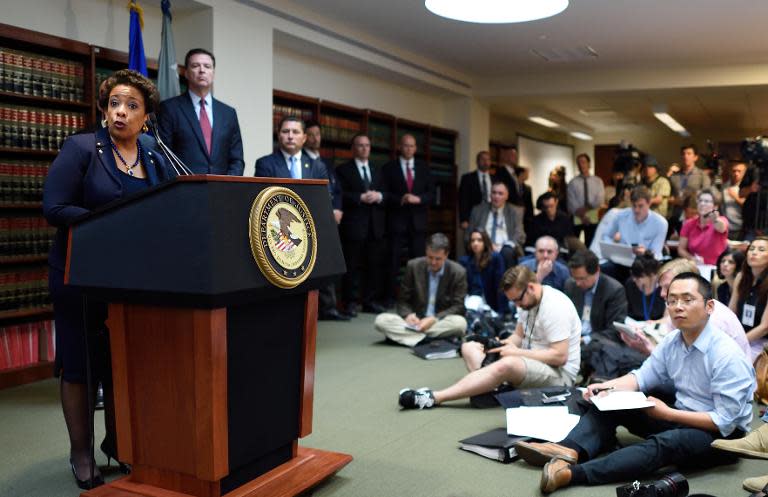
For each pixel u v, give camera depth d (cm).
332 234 236
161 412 205
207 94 456
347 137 794
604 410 269
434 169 968
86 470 257
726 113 1226
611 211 687
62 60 454
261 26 617
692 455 268
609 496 251
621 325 414
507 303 660
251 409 214
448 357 514
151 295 191
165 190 191
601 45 799
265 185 203
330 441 317
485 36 766
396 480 268
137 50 470
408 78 875
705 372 278
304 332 235
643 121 1415
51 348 454
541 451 270
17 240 435
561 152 1570
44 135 443
